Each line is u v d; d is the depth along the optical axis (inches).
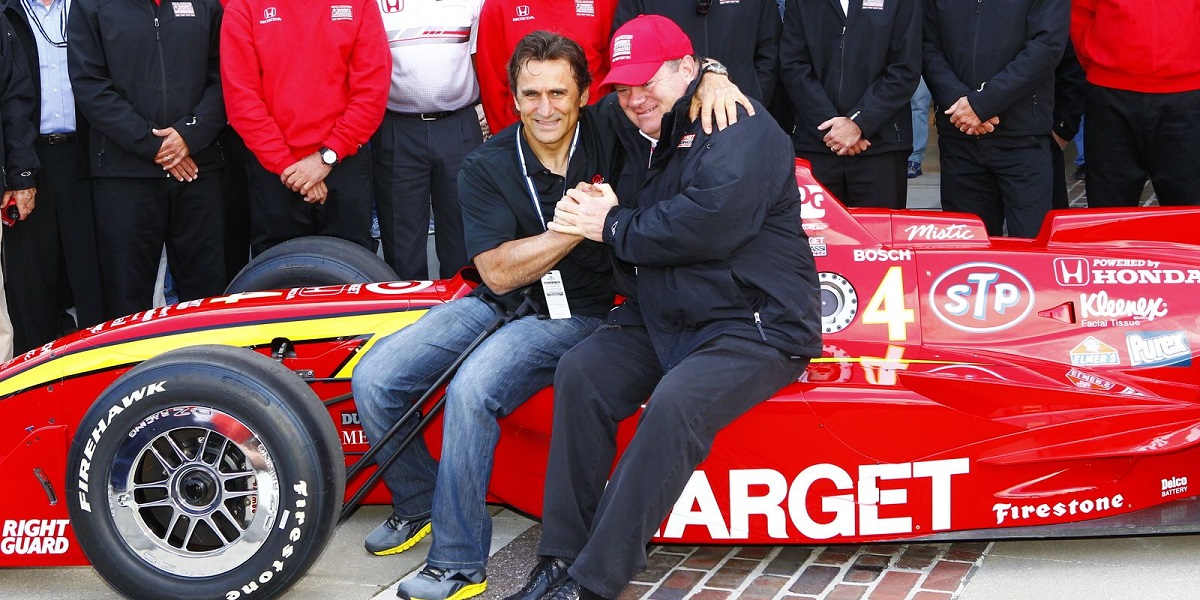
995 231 222.5
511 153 142.7
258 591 127.2
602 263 145.1
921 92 338.6
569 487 129.4
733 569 142.3
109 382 144.0
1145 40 219.5
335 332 149.7
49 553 139.9
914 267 153.8
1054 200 253.6
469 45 215.5
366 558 148.3
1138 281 153.2
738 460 136.7
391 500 153.9
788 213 133.3
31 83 205.9
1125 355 150.6
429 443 151.4
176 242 218.7
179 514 128.9
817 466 136.4
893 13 203.6
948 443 136.4
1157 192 233.1
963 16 208.2
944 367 144.6
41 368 145.7
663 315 132.9
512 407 137.7
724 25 207.2
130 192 209.9
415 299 156.0
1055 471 138.8
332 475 126.9
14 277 217.0
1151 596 132.0
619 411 132.6
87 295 222.7
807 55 210.2
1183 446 134.0
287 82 202.8
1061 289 152.9
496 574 142.9
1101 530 139.4
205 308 155.0
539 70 135.2
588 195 135.0
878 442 135.9
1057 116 246.2
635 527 122.3
